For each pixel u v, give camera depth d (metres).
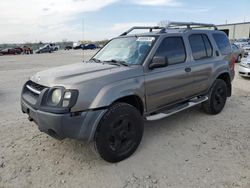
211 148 4.05
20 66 18.72
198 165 3.55
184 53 4.81
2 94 8.22
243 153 3.87
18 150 4.05
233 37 55.09
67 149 4.08
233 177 3.24
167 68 4.38
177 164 3.59
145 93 4.04
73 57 29.67
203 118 5.48
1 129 4.94
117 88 3.59
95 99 3.37
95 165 3.61
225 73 5.96
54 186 3.14
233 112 5.89
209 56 5.45
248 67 10.65
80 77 3.53
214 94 5.53
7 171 3.46
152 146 4.16
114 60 4.41
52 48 49.66
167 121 5.32
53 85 3.42
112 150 3.58
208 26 5.98
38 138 4.50
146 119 4.15
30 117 3.81
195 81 5.02
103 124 3.45
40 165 3.61
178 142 4.30
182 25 5.32
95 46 59.03
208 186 3.07
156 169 3.48
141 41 4.50
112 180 3.25
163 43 4.41
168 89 4.44
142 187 3.09
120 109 3.60
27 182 3.22
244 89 8.55
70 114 3.23
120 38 5.05
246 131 4.73
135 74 3.89
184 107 4.77
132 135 3.83
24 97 3.96
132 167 3.55
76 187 3.12
